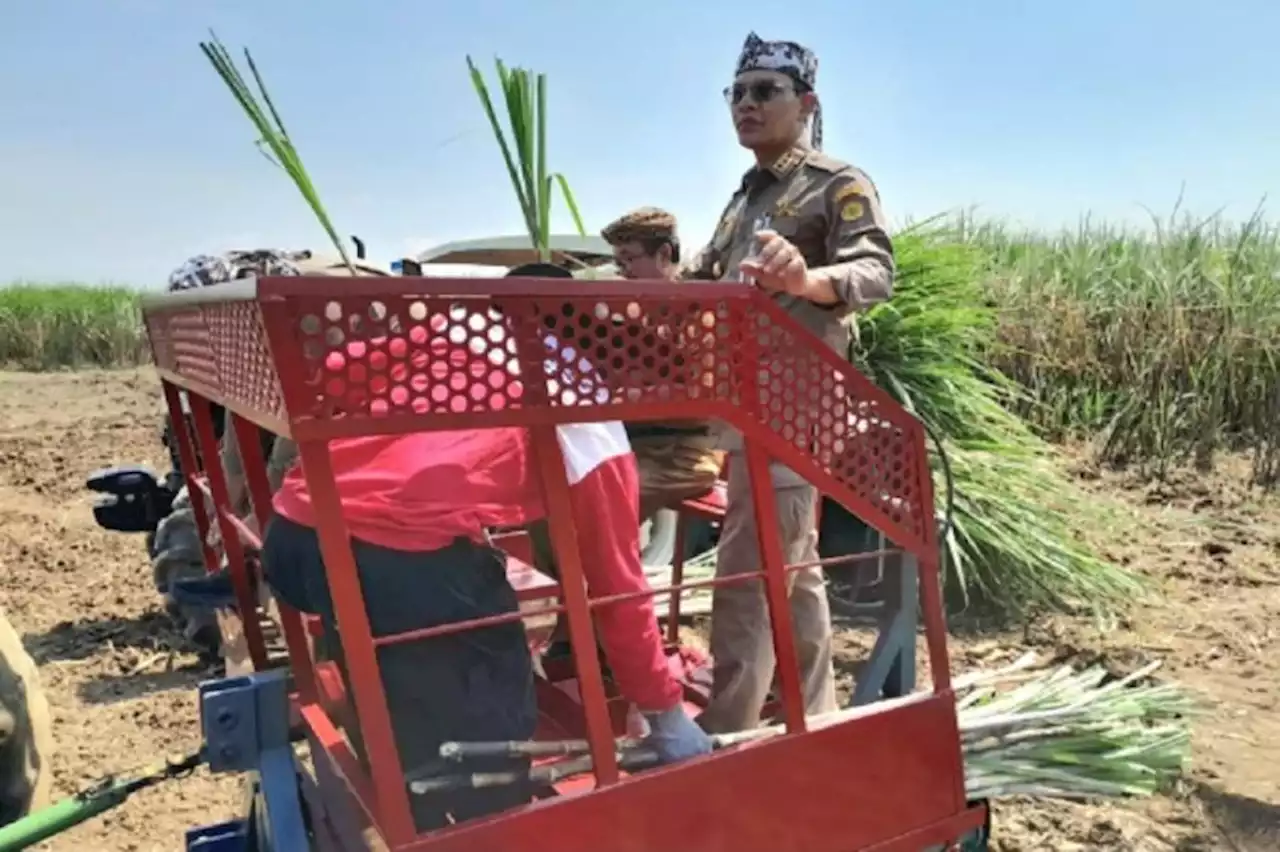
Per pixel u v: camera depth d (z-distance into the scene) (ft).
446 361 6.84
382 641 6.99
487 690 8.39
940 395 20.98
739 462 10.68
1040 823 13.23
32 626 20.56
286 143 10.61
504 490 8.29
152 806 13.99
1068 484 23.79
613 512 8.16
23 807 9.59
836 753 8.69
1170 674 17.62
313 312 6.49
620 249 11.53
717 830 8.14
